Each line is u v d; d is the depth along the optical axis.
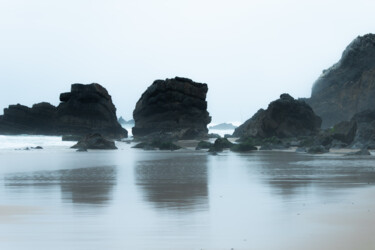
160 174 29.25
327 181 24.39
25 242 11.31
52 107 159.50
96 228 12.82
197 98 156.38
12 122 155.75
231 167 34.66
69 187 22.59
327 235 11.62
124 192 20.61
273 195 19.20
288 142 80.88
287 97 108.94
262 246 10.77
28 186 23.08
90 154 56.97
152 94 155.12
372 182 23.67
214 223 13.45
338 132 68.50
